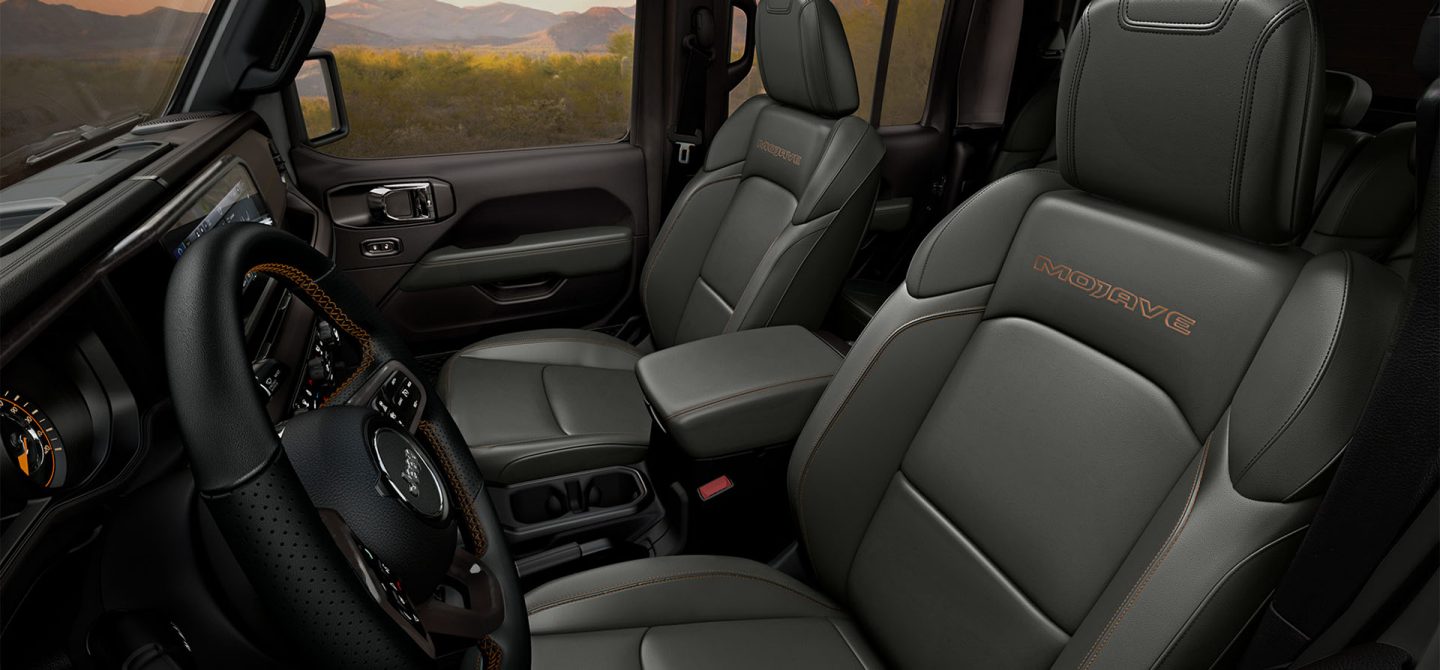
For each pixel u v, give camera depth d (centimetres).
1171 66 71
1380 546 50
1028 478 86
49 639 49
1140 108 76
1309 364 62
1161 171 76
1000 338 95
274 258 58
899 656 97
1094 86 80
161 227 91
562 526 142
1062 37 245
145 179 100
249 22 162
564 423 152
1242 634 64
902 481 103
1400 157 183
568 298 219
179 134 137
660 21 207
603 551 144
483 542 71
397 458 57
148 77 155
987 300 99
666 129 216
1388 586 51
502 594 68
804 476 111
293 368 94
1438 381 44
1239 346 70
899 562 100
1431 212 45
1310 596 57
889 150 252
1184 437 74
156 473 71
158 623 46
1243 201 69
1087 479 80
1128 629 68
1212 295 74
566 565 141
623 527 145
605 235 216
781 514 140
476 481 74
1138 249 81
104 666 46
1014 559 85
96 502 62
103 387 72
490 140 216
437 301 206
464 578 65
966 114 259
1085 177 87
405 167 194
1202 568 65
